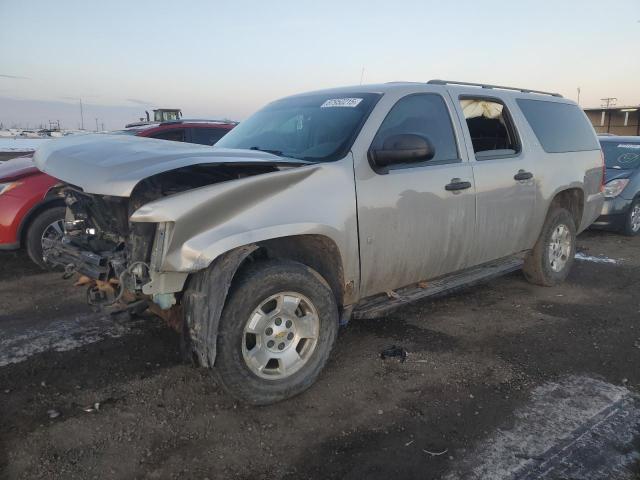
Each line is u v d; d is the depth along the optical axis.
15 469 2.66
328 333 3.48
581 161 5.73
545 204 5.22
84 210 3.73
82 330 4.42
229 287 3.01
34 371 3.69
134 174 2.82
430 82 4.46
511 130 4.97
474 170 4.38
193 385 3.53
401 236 3.84
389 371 3.76
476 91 4.72
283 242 3.47
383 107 3.87
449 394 3.44
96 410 3.21
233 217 3.00
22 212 5.84
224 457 2.78
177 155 3.02
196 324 2.99
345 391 3.48
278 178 3.16
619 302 5.32
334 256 3.51
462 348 4.16
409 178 3.85
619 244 8.27
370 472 2.67
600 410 3.25
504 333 4.47
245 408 3.26
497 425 3.08
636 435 2.99
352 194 3.50
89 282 3.56
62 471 2.65
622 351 4.13
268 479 2.62
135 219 2.81
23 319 4.65
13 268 6.21
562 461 2.75
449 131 4.31
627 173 8.74
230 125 9.23
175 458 2.77
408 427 3.06
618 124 30.23
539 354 4.07
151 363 3.84
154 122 9.38
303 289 3.29
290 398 3.37
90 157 3.31
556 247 5.68
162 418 3.14
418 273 4.11
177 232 2.82
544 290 5.68
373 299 4.04
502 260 5.23
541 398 3.40
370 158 3.65
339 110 4.00
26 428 3.01
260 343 3.21
